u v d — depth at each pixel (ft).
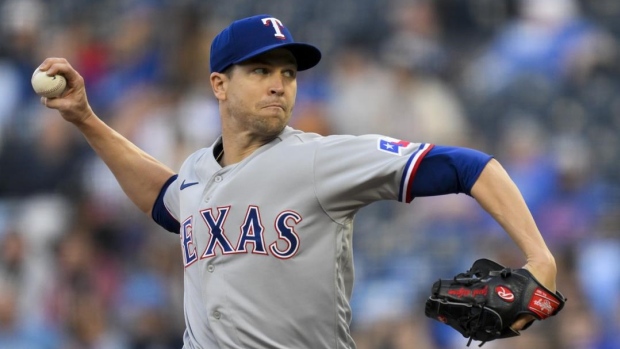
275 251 38.52
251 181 39.34
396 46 119.85
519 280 35.76
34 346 96.78
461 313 36.78
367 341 92.94
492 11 126.62
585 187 103.71
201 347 40.34
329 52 126.41
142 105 117.91
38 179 115.34
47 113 119.44
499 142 110.42
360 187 37.88
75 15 136.87
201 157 42.98
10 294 99.86
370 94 114.21
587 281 95.04
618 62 121.70
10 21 134.62
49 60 44.70
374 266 99.30
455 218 101.50
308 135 40.27
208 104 114.21
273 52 40.11
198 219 40.45
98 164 111.14
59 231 107.24
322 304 38.73
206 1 137.59
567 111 115.14
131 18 132.36
